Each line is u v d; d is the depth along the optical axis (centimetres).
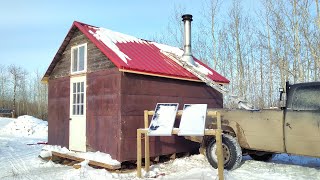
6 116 3002
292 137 682
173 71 939
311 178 658
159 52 1079
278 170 740
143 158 848
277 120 707
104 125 851
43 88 5091
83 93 941
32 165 929
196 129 631
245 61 2530
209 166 802
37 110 4991
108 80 848
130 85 830
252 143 746
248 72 2506
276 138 707
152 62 934
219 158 614
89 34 902
